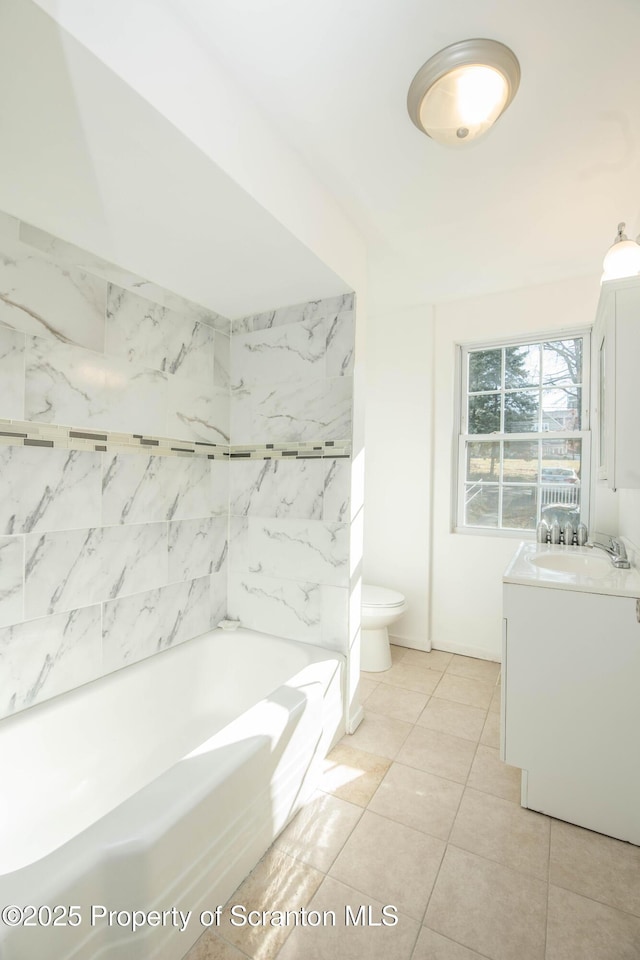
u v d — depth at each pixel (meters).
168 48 1.06
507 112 1.39
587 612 1.59
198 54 1.14
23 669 1.53
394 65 1.22
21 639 1.53
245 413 2.40
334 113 1.39
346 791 1.75
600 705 1.58
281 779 1.53
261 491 2.34
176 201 1.38
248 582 2.38
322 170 1.66
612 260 1.72
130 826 1.04
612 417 1.67
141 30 0.99
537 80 1.28
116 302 1.83
